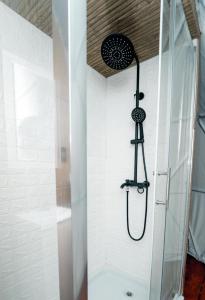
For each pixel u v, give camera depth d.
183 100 1.28
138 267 1.68
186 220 1.47
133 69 1.69
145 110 1.62
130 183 1.66
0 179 0.98
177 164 1.23
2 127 0.97
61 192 0.44
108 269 1.88
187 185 1.47
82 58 0.43
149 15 1.10
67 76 0.40
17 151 1.03
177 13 1.01
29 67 1.00
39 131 1.04
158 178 0.96
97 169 1.77
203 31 1.40
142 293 1.58
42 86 0.94
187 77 1.33
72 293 0.44
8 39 0.97
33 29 0.91
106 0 0.99
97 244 1.79
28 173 1.08
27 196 1.08
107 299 1.52
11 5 0.95
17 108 1.02
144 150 1.64
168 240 1.12
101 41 1.33
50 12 0.53
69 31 0.39
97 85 1.76
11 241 1.03
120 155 1.78
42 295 1.16
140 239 1.64
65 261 0.44
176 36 1.03
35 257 1.13
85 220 0.47
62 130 0.43
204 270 1.87
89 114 1.67
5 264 1.02
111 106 1.85
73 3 0.40
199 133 1.99
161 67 0.86
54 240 1.12
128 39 1.21
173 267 1.31
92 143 1.71
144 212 1.63
